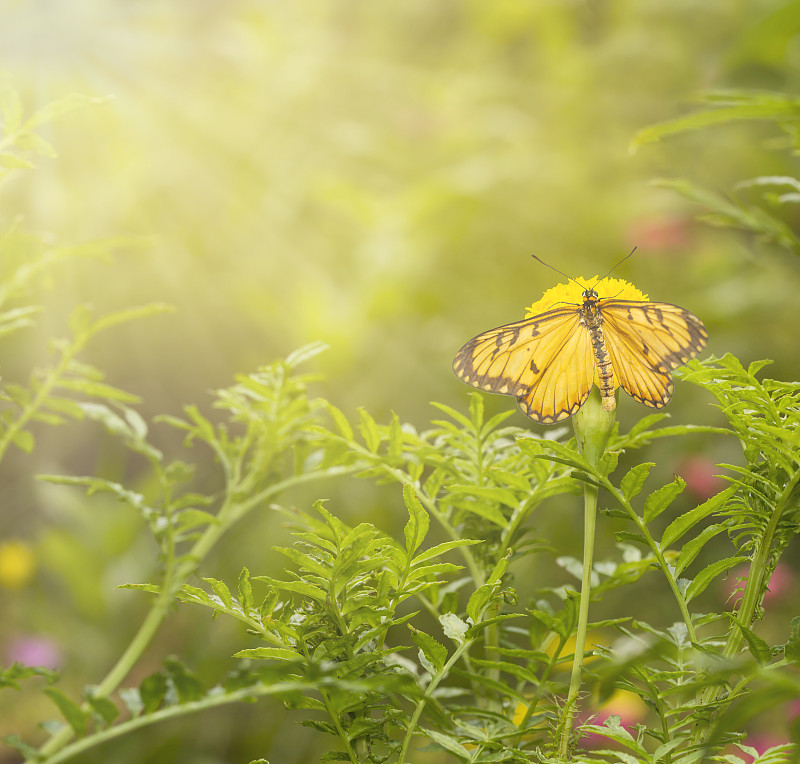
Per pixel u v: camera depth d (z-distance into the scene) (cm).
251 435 98
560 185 163
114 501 161
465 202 162
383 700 91
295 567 135
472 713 93
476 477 96
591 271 159
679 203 151
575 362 94
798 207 111
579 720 93
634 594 129
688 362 92
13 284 94
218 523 95
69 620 150
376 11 207
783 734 112
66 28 161
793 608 126
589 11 203
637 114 172
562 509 136
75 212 162
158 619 93
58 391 176
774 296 140
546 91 183
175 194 177
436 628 126
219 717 135
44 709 139
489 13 196
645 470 91
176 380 181
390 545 90
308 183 175
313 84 188
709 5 170
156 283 177
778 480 92
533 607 96
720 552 128
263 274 176
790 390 91
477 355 96
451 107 186
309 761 130
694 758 90
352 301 158
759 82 132
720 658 88
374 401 151
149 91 175
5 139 92
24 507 180
